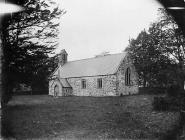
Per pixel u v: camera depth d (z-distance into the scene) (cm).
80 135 803
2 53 951
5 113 825
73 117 1237
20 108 1584
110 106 1886
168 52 3400
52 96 3809
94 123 1059
